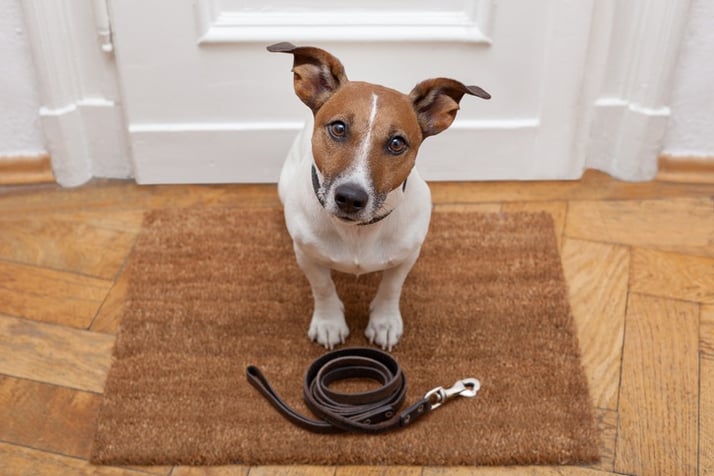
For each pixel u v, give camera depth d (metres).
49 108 1.59
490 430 1.29
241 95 1.60
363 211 1.14
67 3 1.52
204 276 1.49
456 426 1.29
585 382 1.34
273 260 1.52
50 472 1.24
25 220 1.60
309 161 1.27
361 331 1.43
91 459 1.25
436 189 1.67
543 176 1.69
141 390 1.33
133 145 1.63
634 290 1.49
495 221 1.59
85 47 1.56
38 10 1.50
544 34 1.54
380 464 1.26
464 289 1.48
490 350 1.39
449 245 1.55
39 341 1.40
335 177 1.15
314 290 1.37
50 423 1.30
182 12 1.51
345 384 1.36
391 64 1.58
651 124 1.63
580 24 1.52
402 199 1.25
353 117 1.14
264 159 1.66
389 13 1.54
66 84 1.59
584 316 1.45
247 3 1.52
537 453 1.26
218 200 1.65
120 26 1.51
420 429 1.29
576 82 1.58
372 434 1.28
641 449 1.28
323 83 1.23
